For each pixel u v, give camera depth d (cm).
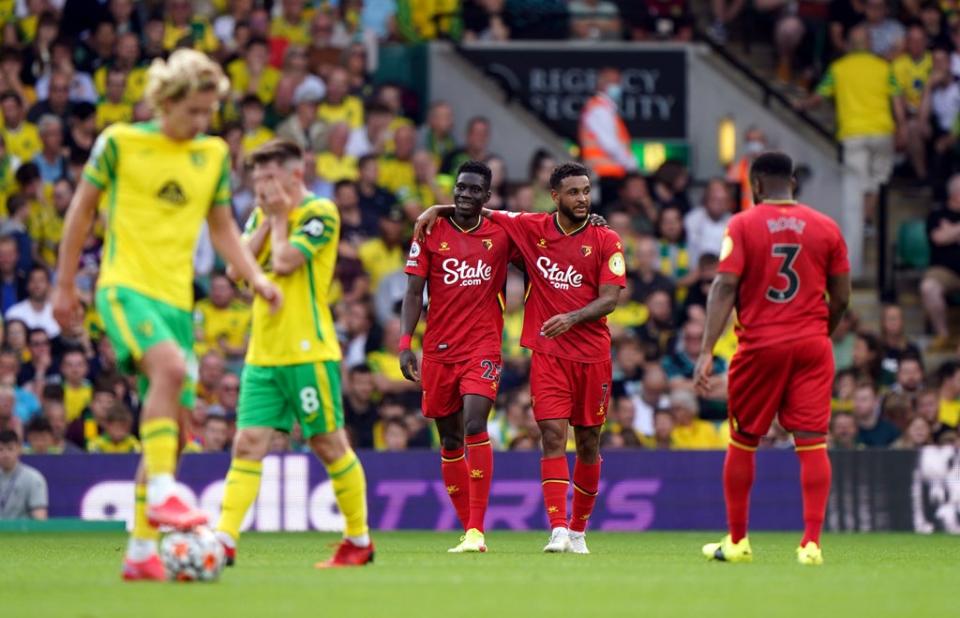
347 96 7038
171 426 2495
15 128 6588
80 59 6950
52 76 6719
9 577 2664
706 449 5219
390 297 6525
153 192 2544
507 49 7519
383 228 6569
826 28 8094
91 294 6109
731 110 7619
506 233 3672
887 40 7838
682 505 5206
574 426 3675
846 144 7662
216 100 2572
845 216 7619
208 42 7131
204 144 2606
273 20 7331
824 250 3081
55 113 6700
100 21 7050
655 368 6022
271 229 2891
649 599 2334
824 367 3092
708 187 6950
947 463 5272
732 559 3222
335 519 5116
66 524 5056
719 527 5203
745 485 3184
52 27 6900
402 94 7431
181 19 7075
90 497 5072
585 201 3609
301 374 2878
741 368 3094
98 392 5522
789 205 3102
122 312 2500
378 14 7912
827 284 3134
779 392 3098
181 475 5072
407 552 3641
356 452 5156
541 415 3612
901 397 5869
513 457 5150
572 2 7862
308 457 5131
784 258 3056
